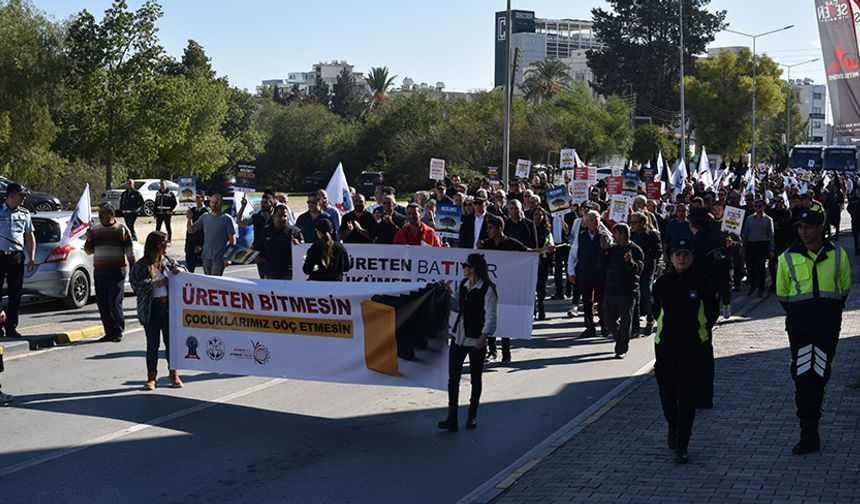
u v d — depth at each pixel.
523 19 167.50
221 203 16.41
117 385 11.57
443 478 8.15
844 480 7.39
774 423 9.23
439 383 9.92
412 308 9.99
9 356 13.38
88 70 47.06
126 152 47.81
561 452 8.54
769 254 19.83
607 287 13.55
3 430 9.50
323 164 90.19
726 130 95.12
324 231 11.95
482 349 9.60
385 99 137.12
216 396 11.06
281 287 10.44
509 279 12.90
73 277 17.50
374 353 10.13
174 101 48.38
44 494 7.58
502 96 80.44
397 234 14.37
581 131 76.12
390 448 9.04
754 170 56.62
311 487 7.88
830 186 30.48
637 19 98.44
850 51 13.00
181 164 59.19
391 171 80.00
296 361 10.45
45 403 10.64
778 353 13.11
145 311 11.20
